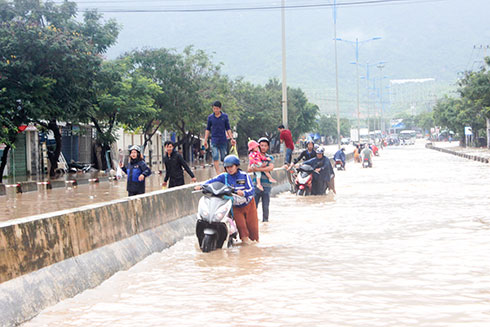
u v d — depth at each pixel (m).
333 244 9.44
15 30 26.78
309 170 18.98
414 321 5.14
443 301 5.80
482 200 15.93
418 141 180.38
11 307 5.36
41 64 27.70
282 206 16.02
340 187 22.27
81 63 28.17
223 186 9.61
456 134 102.31
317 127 99.38
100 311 5.75
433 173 30.45
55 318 5.53
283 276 7.12
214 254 8.92
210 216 9.30
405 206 14.88
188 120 48.47
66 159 47.56
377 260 7.98
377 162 47.88
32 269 5.96
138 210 9.04
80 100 29.62
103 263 7.32
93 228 7.42
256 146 12.65
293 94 93.25
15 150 39.47
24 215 14.67
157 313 5.63
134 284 6.93
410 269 7.34
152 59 46.41
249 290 6.46
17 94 26.42
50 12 31.03
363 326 5.03
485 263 7.61
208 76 48.94
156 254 8.93
